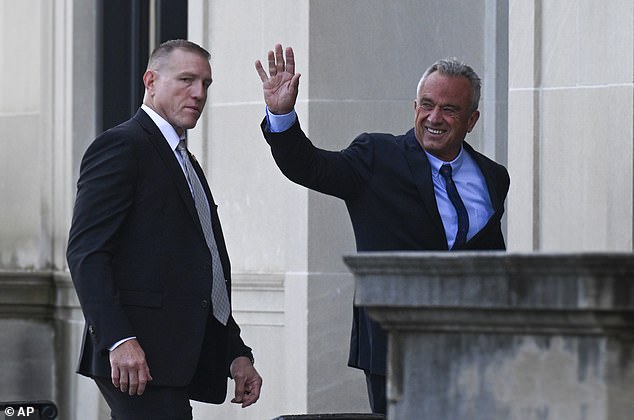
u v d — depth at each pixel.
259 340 29.97
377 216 19.77
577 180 23.56
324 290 28.94
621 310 10.80
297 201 29.14
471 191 20.14
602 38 23.28
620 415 10.94
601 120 23.27
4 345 35.34
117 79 35.72
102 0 35.62
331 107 28.97
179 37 35.44
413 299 11.61
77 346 34.75
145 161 20.42
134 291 20.25
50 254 35.81
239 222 30.55
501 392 11.41
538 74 24.05
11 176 36.19
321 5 28.92
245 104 30.52
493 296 11.23
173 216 20.53
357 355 19.83
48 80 35.84
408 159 19.80
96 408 34.28
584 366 11.06
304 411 28.84
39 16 35.94
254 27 30.33
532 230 24.02
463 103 19.69
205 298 20.66
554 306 10.97
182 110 20.78
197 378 21.17
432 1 29.64
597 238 23.28
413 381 11.84
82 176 20.31
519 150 24.19
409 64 29.52
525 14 24.16
